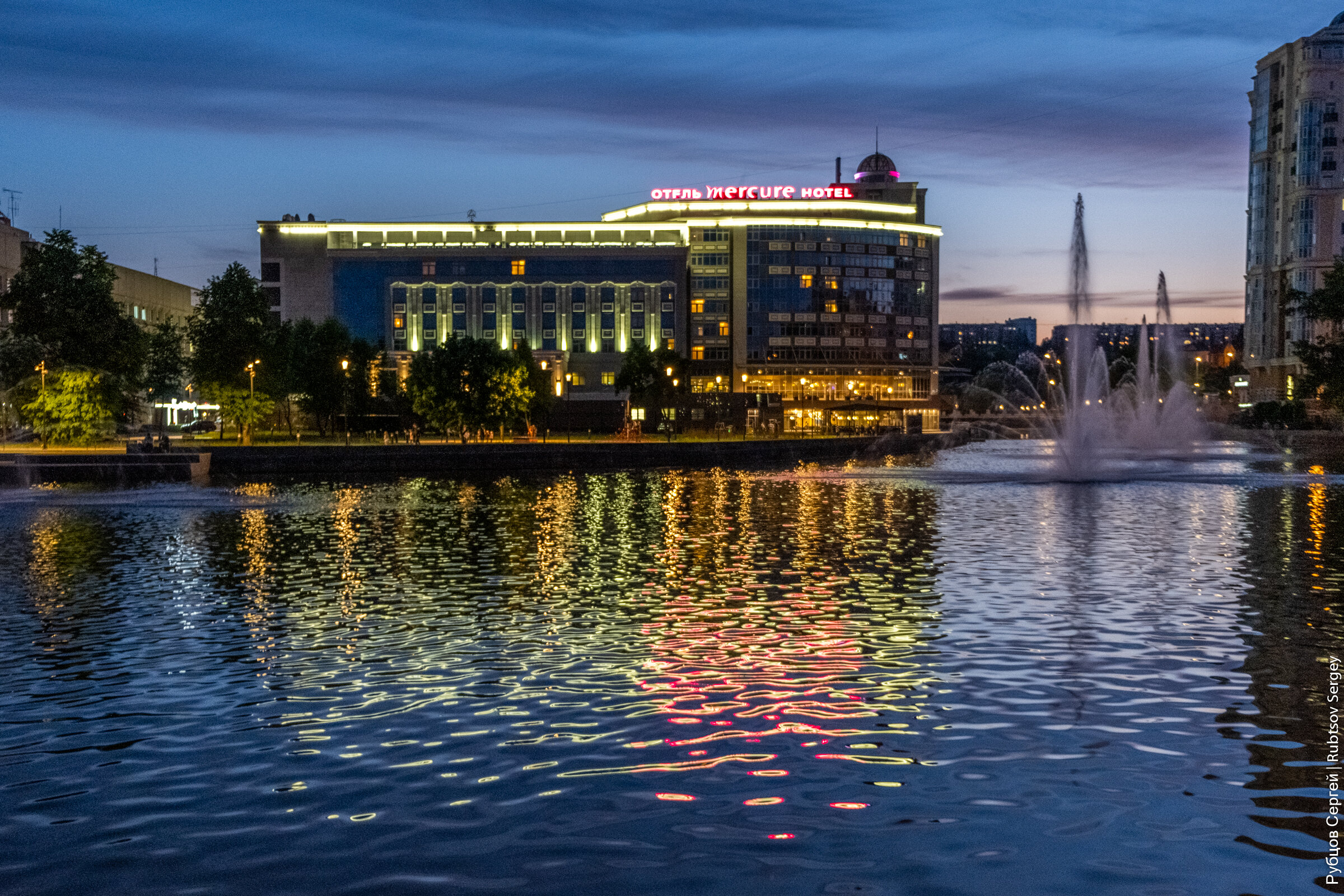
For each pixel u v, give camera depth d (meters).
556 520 52.56
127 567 37.78
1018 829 14.15
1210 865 13.14
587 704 19.81
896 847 13.66
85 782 16.09
